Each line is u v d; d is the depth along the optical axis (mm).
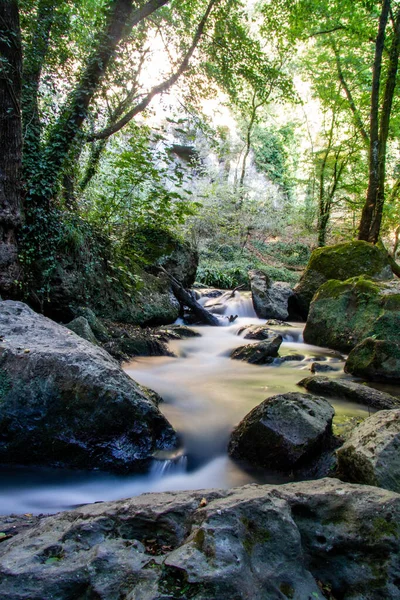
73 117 6570
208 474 3262
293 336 8961
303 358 7039
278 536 1605
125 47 7539
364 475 2477
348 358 6176
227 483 3115
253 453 3314
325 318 8219
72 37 7672
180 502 1865
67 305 6355
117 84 7945
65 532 1699
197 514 1680
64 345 3639
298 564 1562
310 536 1739
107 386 3293
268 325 10102
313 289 11383
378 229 11414
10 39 5000
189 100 9320
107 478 3186
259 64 9055
